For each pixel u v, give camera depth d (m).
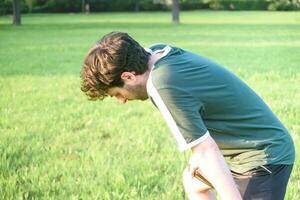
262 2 68.06
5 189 4.84
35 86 10.99
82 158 5.78
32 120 7.76
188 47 20.48
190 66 2.76
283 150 2.94
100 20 47.53
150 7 71.50
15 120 7.78
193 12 64.44
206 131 2.70
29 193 4.84
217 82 2.80
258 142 2.90
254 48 19.64
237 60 15.36
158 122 7.52
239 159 2.95
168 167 5.34
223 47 20.28
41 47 21.67
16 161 5.69
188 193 3.37
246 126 2.88
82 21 45.94
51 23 43.16
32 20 49.56
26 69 13.99
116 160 5.65
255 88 9.88
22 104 9.01
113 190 4.80
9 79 12.01
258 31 29.89
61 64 15.23
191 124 2.67
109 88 2.80
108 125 7.39
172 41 23.66
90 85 2.78
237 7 69.44
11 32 31.94
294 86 10.17
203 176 3.19
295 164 5.24
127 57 2.71
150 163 5.49
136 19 49.16
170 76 2.70
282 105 8.09
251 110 2.89
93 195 4.64
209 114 2.83
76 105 8.85
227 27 34.53
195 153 2.69
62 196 4.70
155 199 4.55
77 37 27.52
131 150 6.09
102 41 2.77
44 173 5.34
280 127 2.98
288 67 13.44
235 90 2.84
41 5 68.06
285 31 29.52
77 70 13.67
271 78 11.32
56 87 10.84
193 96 2.71
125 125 7.38
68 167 5.46
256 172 2.91
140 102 9.07
